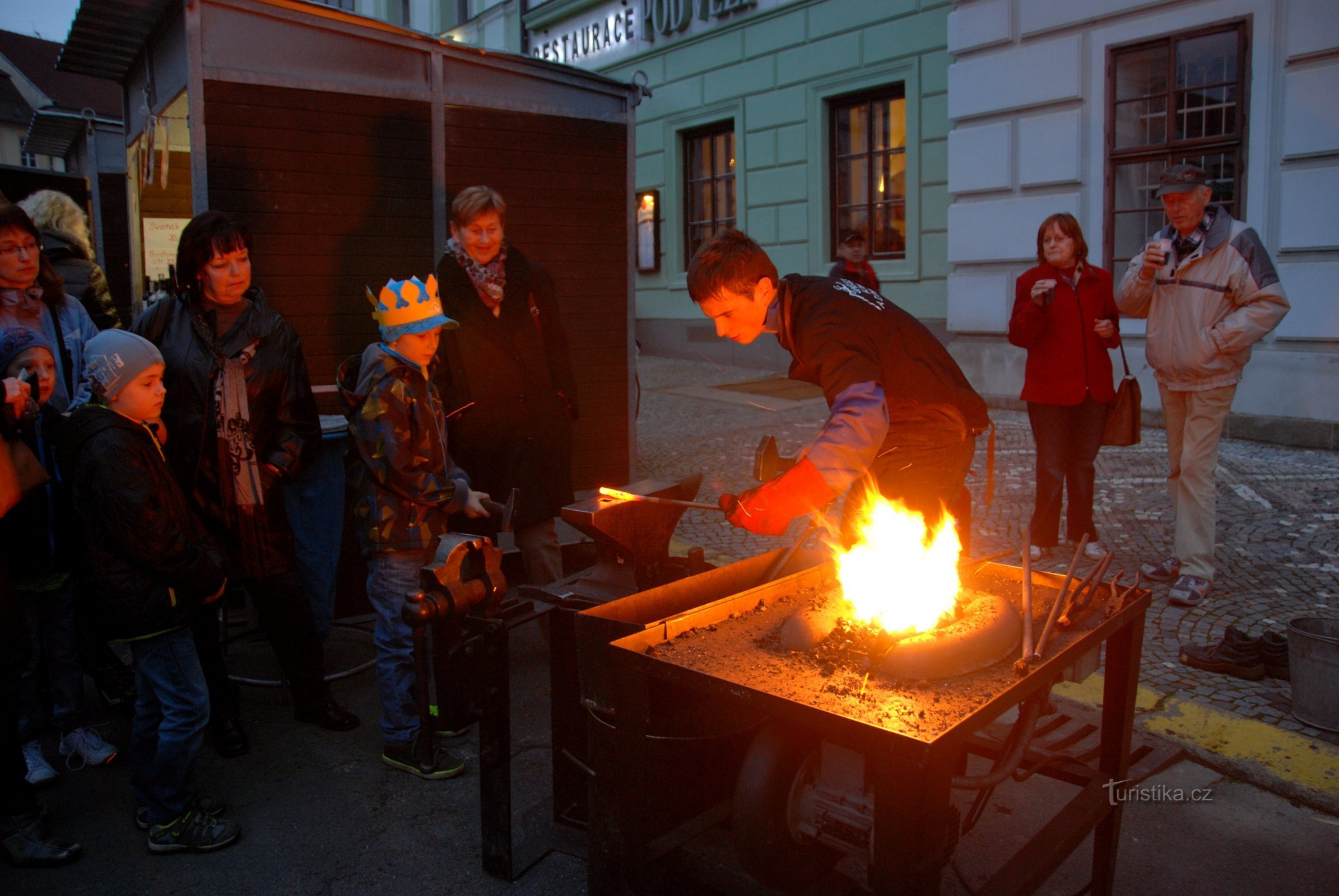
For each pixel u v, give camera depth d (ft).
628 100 15.97
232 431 9.91
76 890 8.00
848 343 7.35
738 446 24.53
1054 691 10.98
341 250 13.70
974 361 29.55
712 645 6.49
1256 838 8.52
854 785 6.07
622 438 16.56
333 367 13.78
